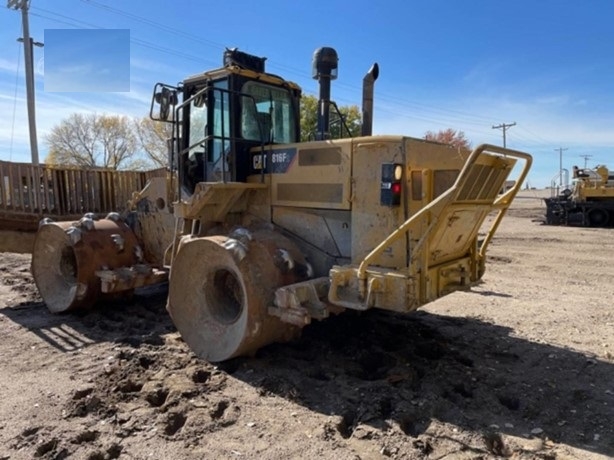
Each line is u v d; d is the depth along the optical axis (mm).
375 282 3887
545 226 21516
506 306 6809
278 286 4211
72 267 6422
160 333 5340
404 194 4059
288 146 4879
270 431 3305
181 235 5215
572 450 3152
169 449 3088
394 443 3164
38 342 5137
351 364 4445
